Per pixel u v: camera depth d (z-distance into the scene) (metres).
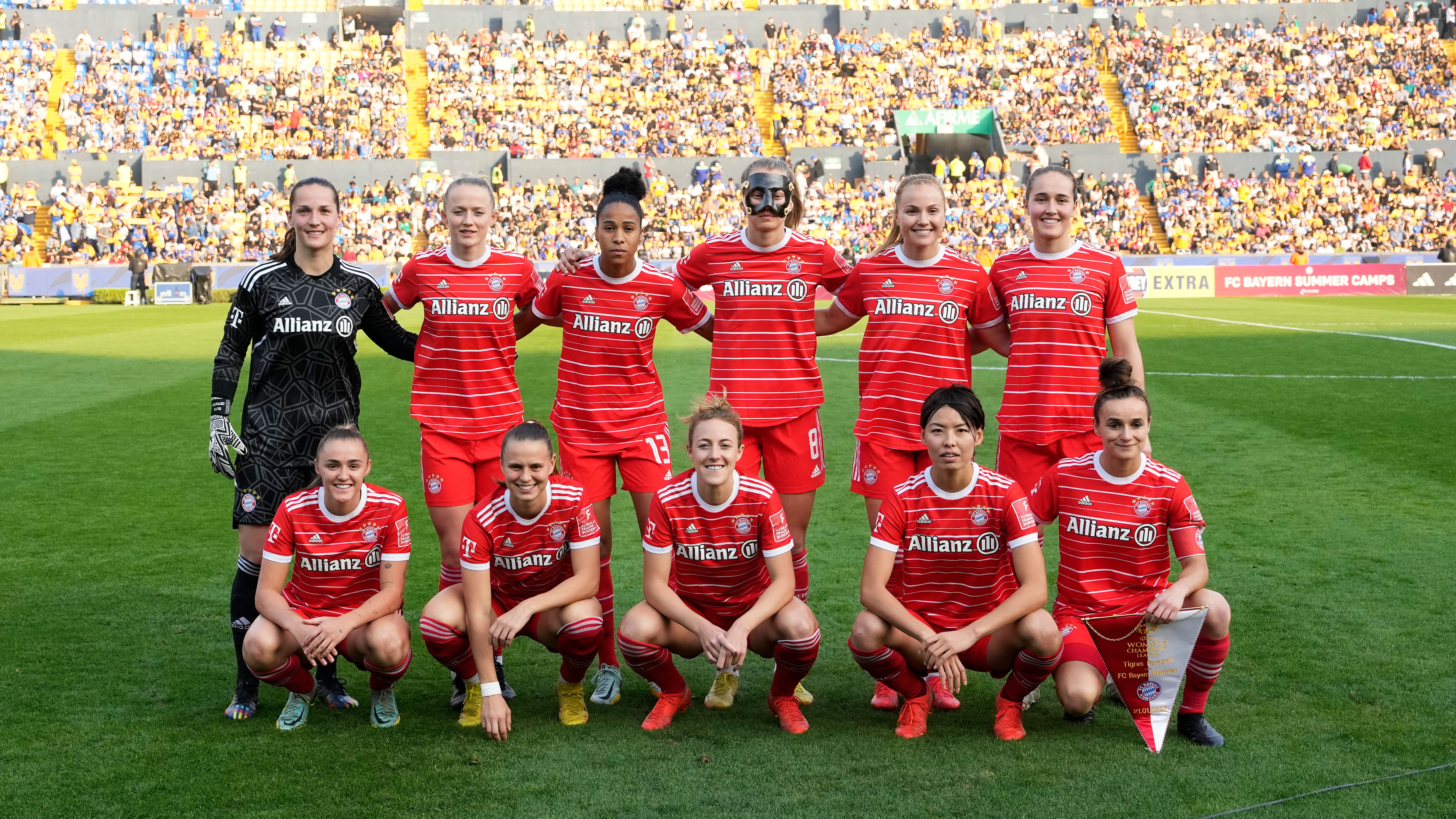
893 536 3.93
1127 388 3.90
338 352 4.38
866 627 3.88
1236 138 36.41
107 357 15.36
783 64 38.50
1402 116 36.84
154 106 34.72
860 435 4.78
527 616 3.87
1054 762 3.62
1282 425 9.74
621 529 6.80
